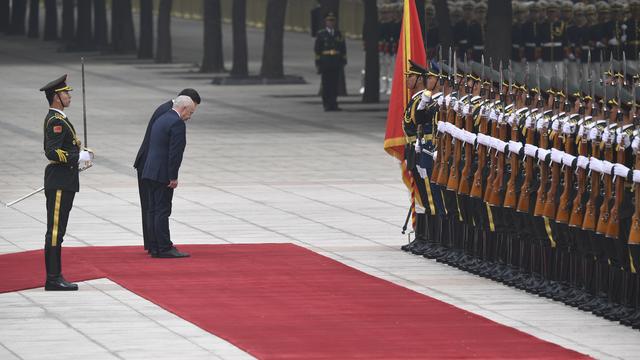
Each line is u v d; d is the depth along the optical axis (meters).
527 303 36.03
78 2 149.50
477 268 39.69
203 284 38.00
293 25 182.12
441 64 41.22
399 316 34.09
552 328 33.22
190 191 55.34
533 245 37.31
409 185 43.84
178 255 41.91
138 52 139.88
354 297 36.31
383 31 104.75
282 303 35.59
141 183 42.44
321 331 32.50
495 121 37.97
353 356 30.16
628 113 32.94
